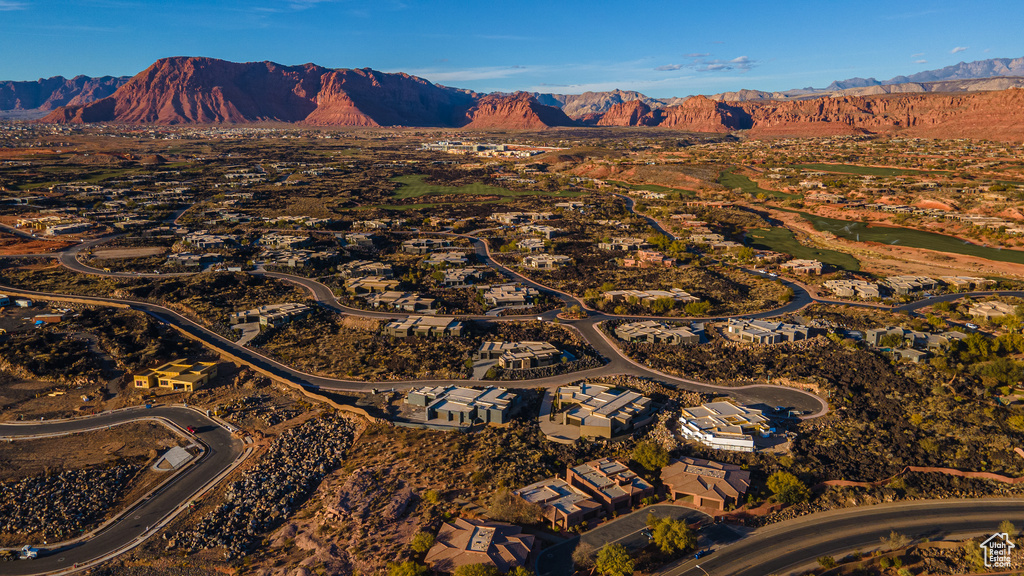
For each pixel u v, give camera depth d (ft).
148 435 416.87
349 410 439.22
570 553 293.64
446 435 402.52
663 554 293.43
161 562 301.02
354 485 346.33
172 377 479.41
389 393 461.78
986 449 380.99
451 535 295.69
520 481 347.36
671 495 338.75
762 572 283.59
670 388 462.60
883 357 509.35
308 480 364.79
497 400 431.43
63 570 297.94
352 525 314.14
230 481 367.25
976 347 511.40
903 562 291.58
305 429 419.54
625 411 414.62
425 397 439.22
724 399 442.91
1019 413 420.36
